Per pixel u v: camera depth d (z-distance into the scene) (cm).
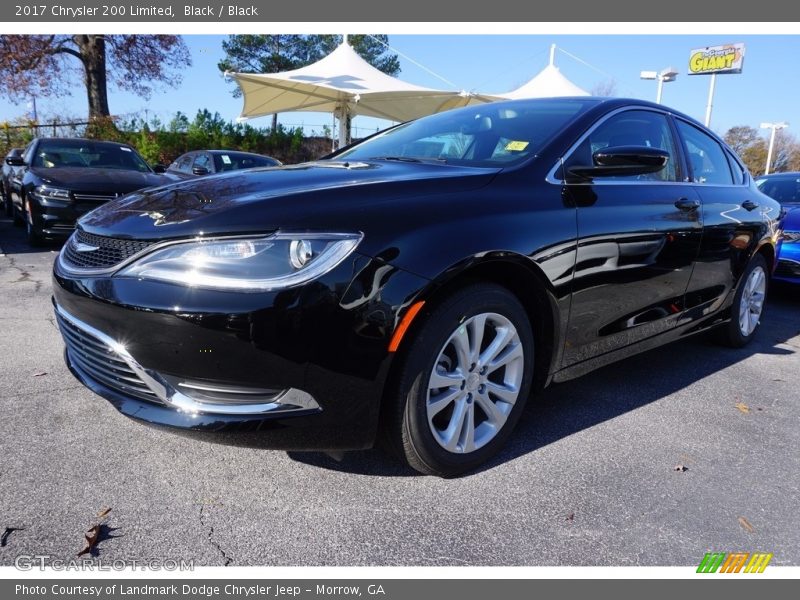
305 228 184
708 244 338
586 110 288
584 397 318
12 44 1836
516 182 239
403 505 208
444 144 295
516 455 248
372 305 185
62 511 195
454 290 208
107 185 662
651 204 292
